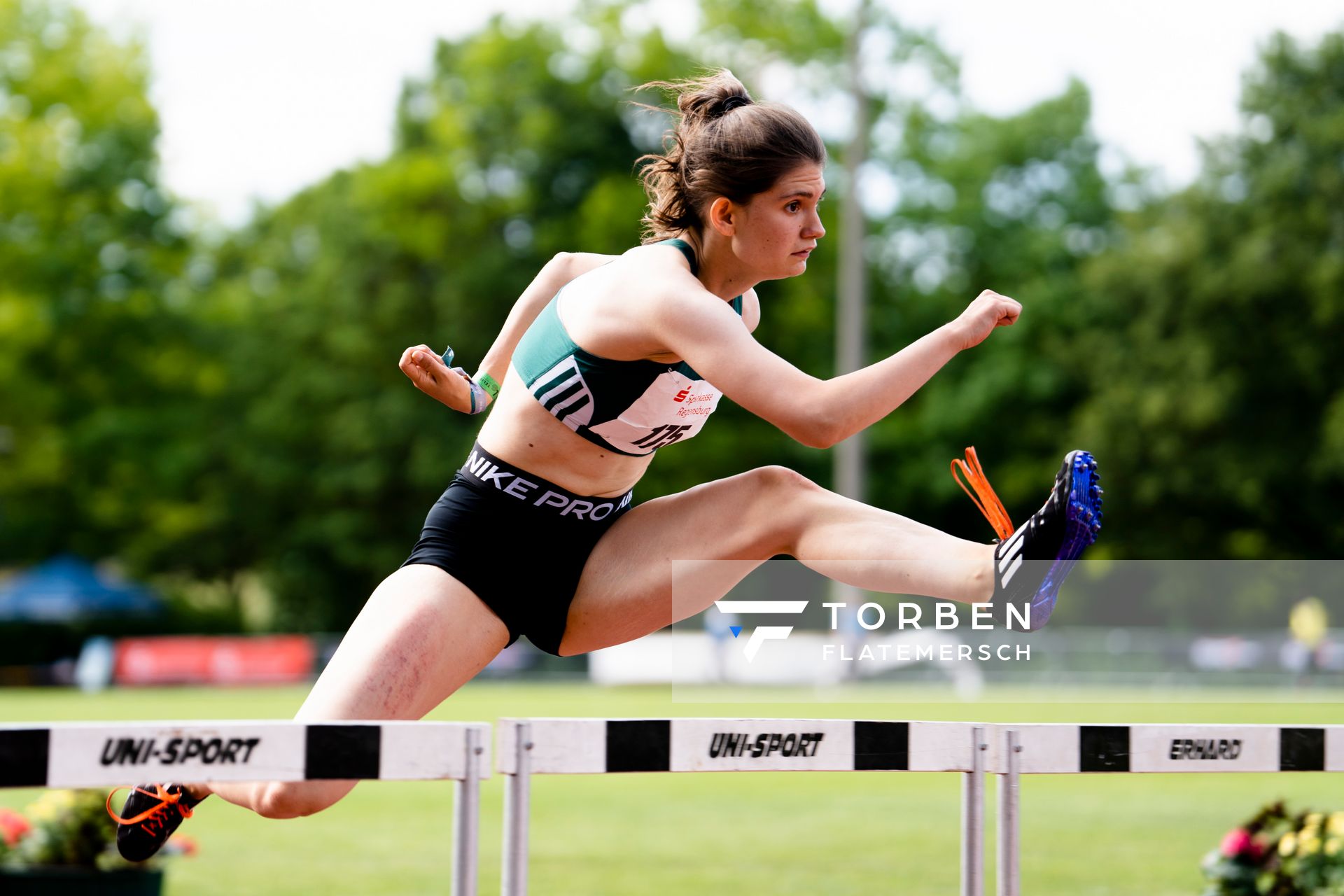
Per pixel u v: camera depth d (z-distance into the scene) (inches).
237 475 5615.2
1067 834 1083.3
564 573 451.5
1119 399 4788.4
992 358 5369.1
